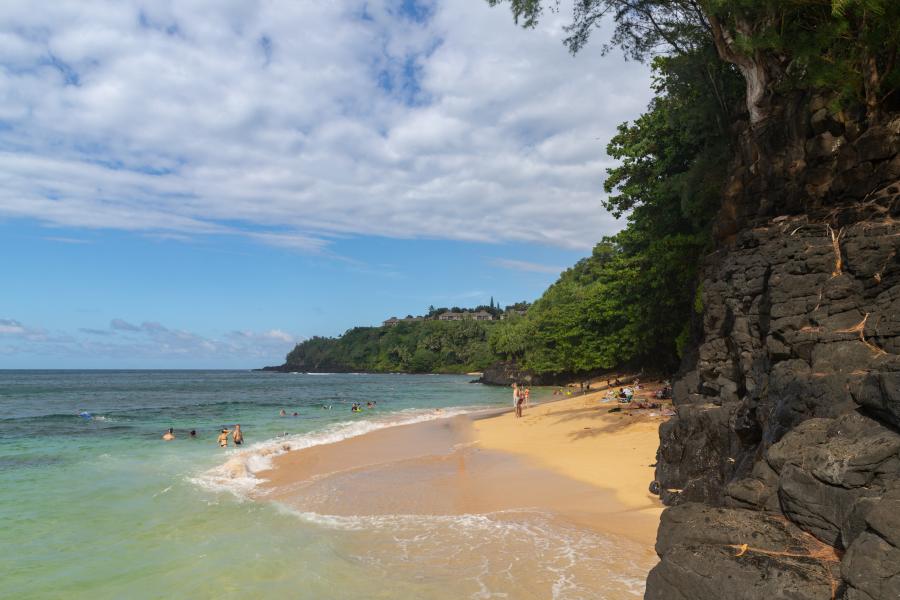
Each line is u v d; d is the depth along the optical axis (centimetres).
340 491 1518
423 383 11600
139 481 1694
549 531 1063
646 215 3116
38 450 2383
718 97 1934
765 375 955
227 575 909
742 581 456
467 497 1414
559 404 3709
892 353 706
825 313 830
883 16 935
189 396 6981
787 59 1227
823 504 513
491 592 802
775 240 1068
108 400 6200
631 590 788
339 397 6650
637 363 4850
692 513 586
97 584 895
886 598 380
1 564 983
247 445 2523
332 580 877
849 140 1037
